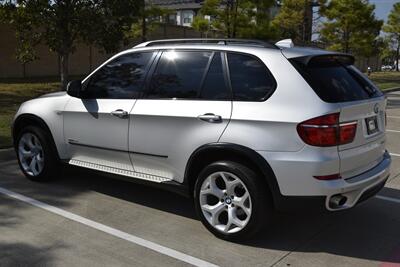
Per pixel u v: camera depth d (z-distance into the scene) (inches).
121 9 617.0
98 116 212.7
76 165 225.9
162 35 1209.4
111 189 238.5
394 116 575.2
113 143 208.7
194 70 189.5
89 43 650.2
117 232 186.7
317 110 160.6
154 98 196.9
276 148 163.6
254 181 168.4
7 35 826.2
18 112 249.0
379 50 2336.4
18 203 216.5
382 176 184.4
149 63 203.9
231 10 823.7
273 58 173.5
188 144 182.4
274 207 169.2
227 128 172.2
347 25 1283.2
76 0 603.8
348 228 195.5
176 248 173.3
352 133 168.6
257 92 171.8
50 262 160.4
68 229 188.5
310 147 159.9
